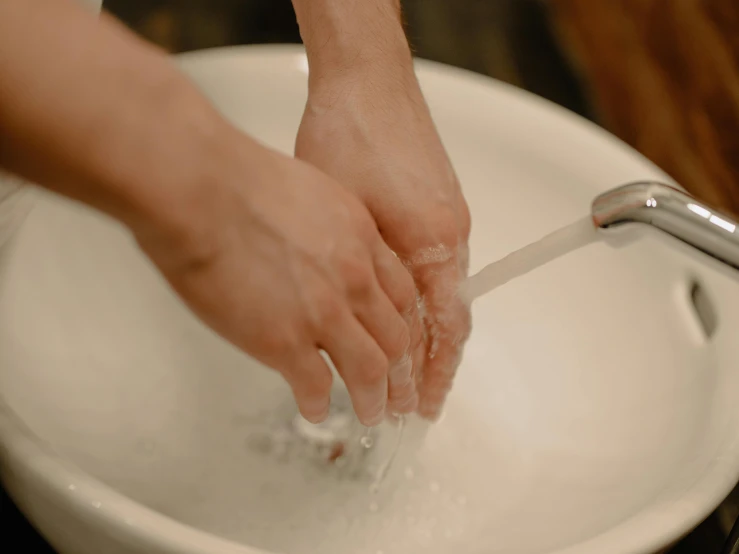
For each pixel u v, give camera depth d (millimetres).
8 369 918
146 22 1409
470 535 964
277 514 964
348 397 1043
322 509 973
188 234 737
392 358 850
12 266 967
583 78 1485
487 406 1069
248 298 769
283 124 1158
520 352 1094
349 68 962
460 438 1043
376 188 941
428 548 954
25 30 690
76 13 711
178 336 1066
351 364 821
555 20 1598
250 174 757
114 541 789
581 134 1124
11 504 964
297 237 773
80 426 949
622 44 1411
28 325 963
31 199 965
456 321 958
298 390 822
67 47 696
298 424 1028
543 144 1129
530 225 1139
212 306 769
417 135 968
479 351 1106
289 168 786
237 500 968
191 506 952
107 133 703
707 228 797
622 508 910
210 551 773
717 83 1205
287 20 1490
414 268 951
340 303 799
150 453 977
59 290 1004
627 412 1006
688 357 1000
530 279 1117
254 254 765
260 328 779
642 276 1061
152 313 1062
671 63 1292
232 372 1065
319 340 809
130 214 726
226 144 746
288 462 1004
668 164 1265
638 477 938
